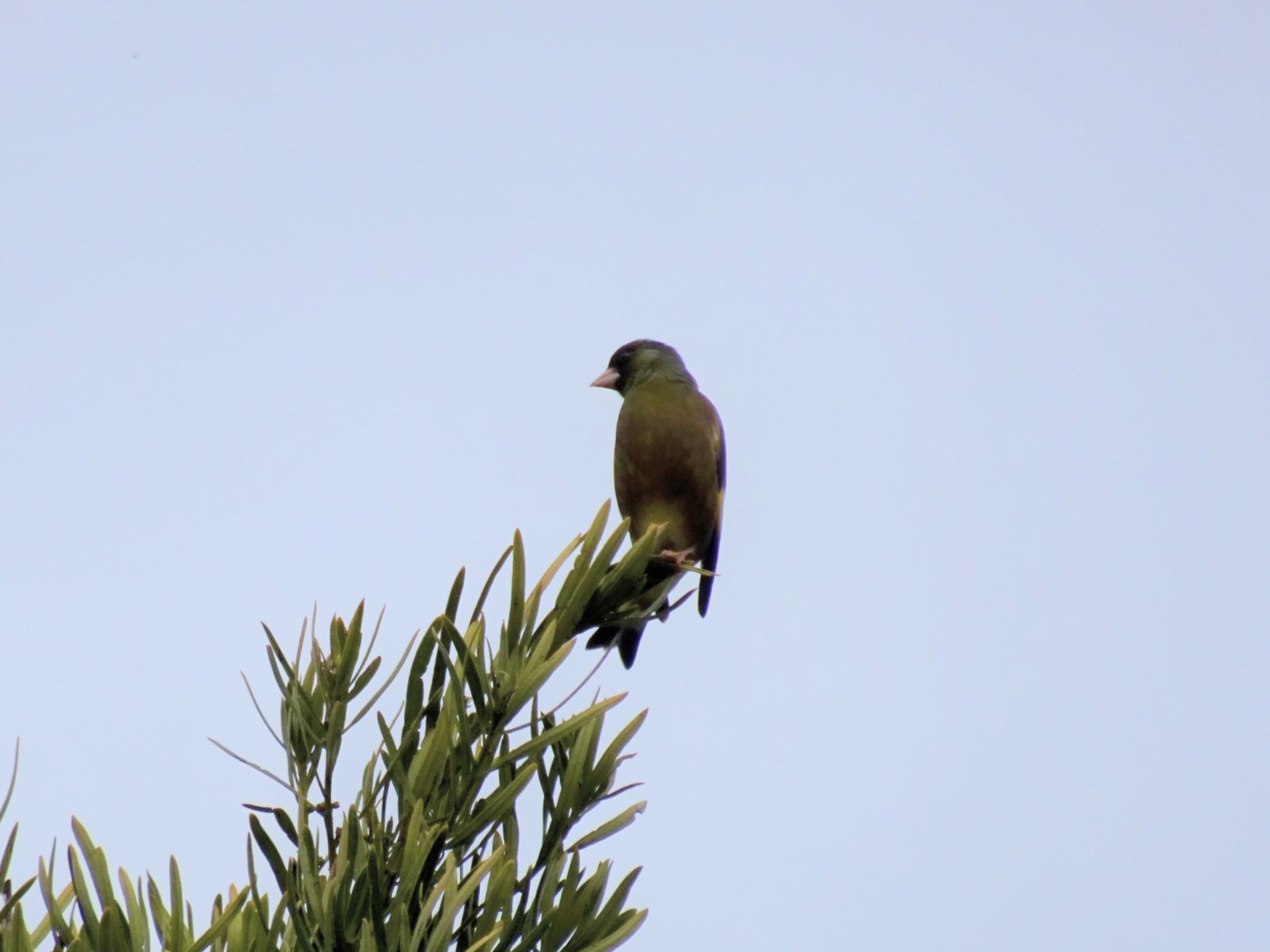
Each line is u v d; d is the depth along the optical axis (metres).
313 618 4.87
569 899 4.67
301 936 4.29
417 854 4.36
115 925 4.20
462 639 4.73
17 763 4.10
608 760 4.90
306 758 4.74
